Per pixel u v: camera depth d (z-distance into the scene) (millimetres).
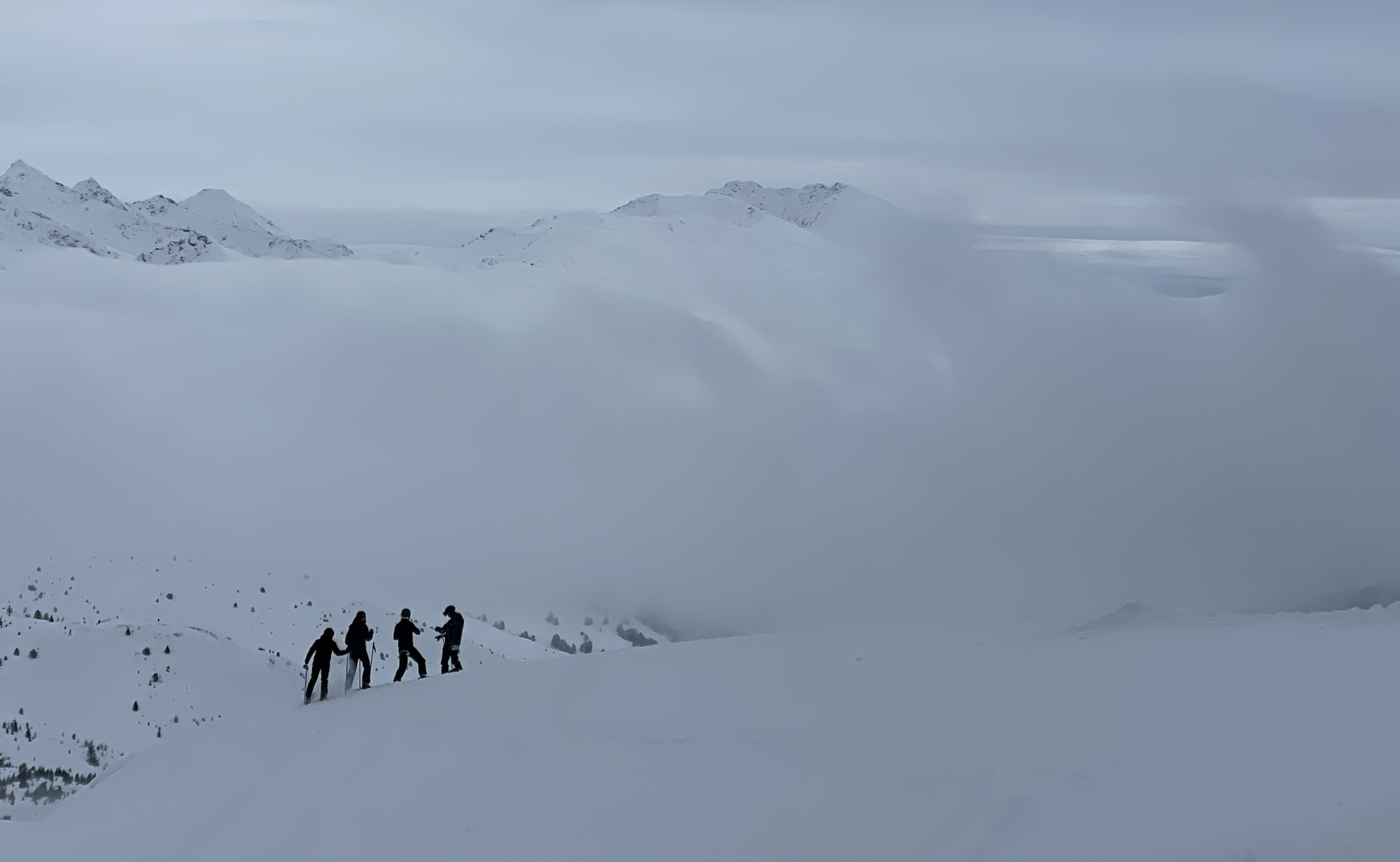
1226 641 12164
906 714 10930
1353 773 7227
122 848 13461
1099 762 8641
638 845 9555
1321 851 6391
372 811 12109
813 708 11727
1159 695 10062
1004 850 7605
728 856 8898
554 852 9914
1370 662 10039
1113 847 7152
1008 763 9047
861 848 8406
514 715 13836
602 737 12062
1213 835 6898
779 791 9711
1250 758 7980
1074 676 11391
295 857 11672
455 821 11250
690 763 10805
